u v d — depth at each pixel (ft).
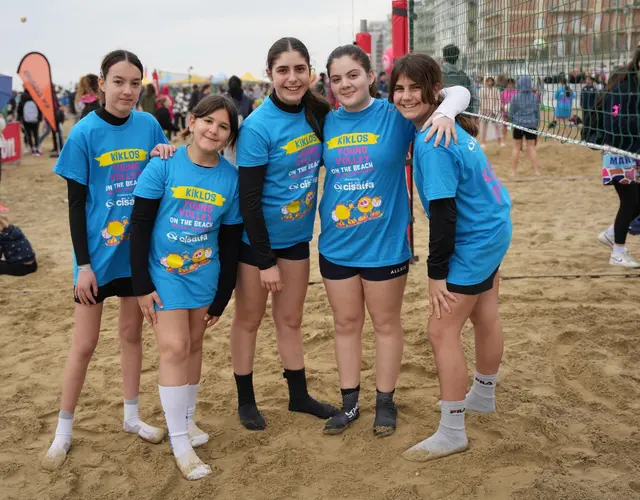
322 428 10.96
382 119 9.85
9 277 20.67
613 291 16.99
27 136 56.75
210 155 9.58
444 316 9.45
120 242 9.86
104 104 9.82
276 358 13.99
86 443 10.65
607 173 18.04
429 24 22.98
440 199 8.75
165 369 9.63
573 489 8.65
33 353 14.64
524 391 11.87
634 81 16.29
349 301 10.46
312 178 10.18
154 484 9.43
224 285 9.92
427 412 11.29
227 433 10.93
